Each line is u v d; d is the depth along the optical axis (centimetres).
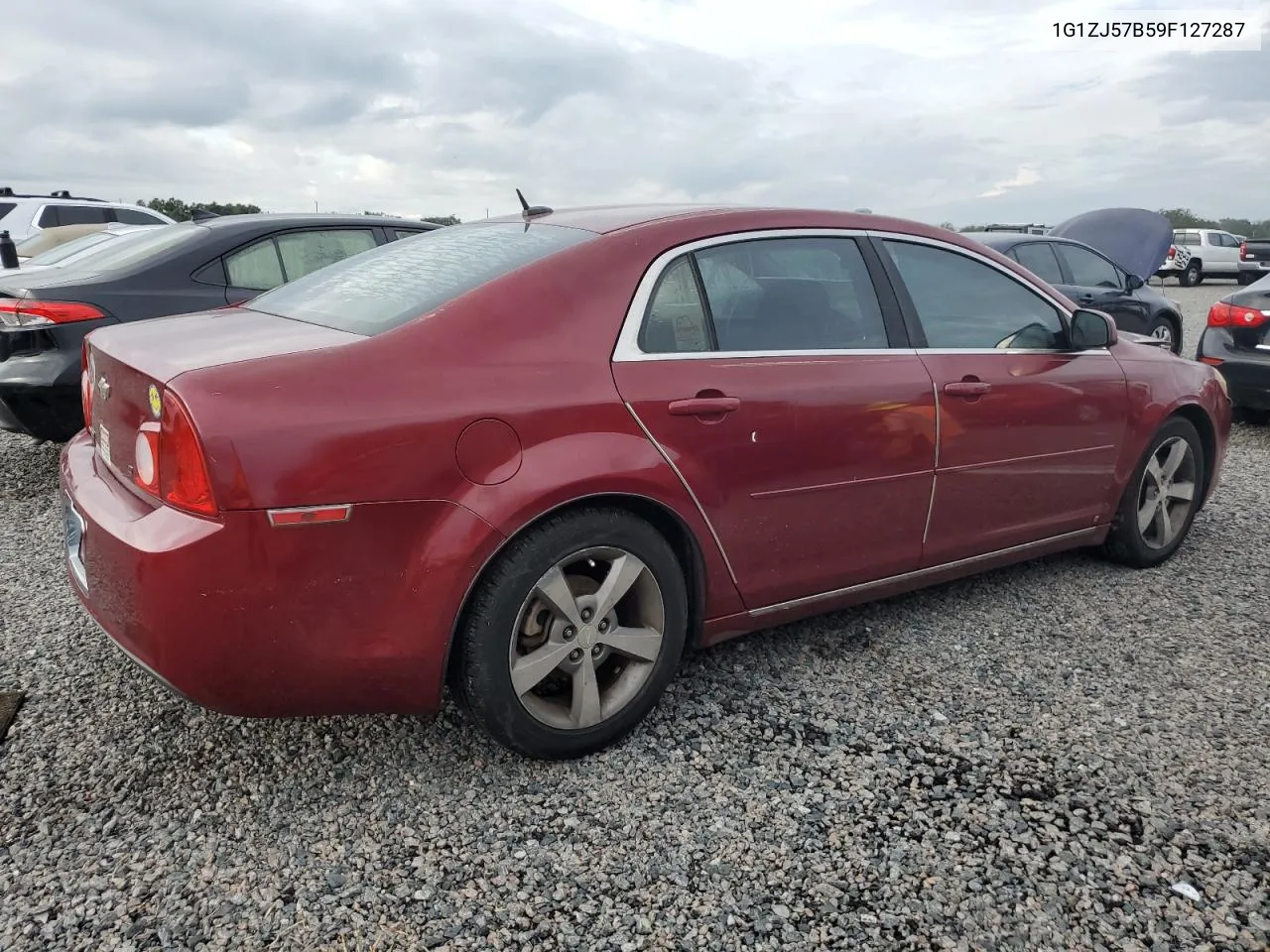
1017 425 351
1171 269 2823
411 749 275
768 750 276
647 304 273
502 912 212
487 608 243
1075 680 319
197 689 224
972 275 357
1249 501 539
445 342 243
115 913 211
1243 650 343
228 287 558
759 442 284
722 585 290
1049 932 207
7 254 788
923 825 242
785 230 311
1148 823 243
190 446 213
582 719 266
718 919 211
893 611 376
